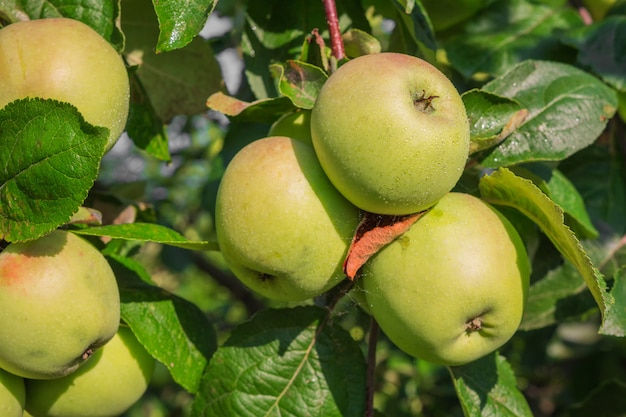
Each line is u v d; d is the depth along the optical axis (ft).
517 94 2.03
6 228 1.71
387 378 3.70
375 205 1.72
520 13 2.44
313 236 1.74
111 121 1.80
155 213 2.28
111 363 1.90
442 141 1.67
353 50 1.94
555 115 2.01
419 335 1.78
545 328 3.43
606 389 2.50
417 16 2.13
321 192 1.75
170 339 1.95
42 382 1.85
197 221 4.56
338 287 1.94
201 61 2.18
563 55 2.36
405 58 1.73
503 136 1.88
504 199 1.90
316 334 1.99
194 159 3.84
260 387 1.95
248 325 1.98
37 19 1.87
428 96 1.71
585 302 2.20
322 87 1.75
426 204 1.73
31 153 1.68
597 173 2.41
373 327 1.99
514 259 1.77
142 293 1.96
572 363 4.09
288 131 1.88
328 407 1.95
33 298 1.69
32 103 1.67
